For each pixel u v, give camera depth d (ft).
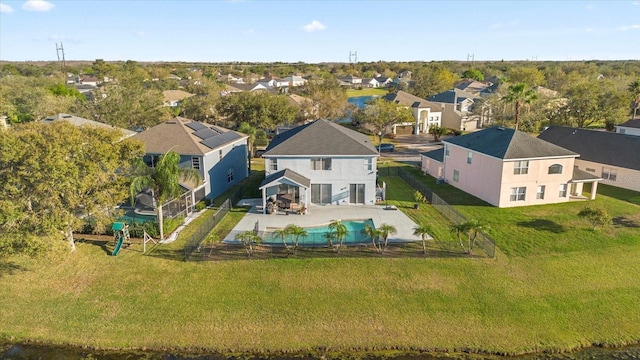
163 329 63.87
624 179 137.90
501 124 215.92
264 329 63.67
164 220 98.53
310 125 129.29
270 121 221.05
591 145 151.64
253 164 182.50
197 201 118.52
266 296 71.31
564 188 121.08
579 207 115.65
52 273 78.95
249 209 116.67
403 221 105.40
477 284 74.49
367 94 453.17
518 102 179.01
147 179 89.40
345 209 115.85
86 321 65.82
